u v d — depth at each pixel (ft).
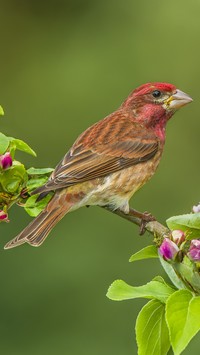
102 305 46.88
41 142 60.90
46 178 27.17
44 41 66.85
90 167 28.48
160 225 24.41
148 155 30.09
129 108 30.99
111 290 21.38
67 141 61.05
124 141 29.66
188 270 21.44
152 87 30.89
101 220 50.49
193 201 55.52
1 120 62.39
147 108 30.78
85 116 61.98
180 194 55.67
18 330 46.37
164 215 54.85
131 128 30.22
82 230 50.39
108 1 66.18
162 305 21.39
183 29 64.13
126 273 48.52
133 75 63.62
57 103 62.49
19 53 67.00
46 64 65.36
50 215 26.66
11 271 47.14
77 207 27.84
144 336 21.40
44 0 67.82
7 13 68.03
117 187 28.84
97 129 29.86
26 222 47.19
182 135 58.39
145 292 21.49
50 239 49.03
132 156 29.58
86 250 49.47
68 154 28.73
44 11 67.72
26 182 26.00
